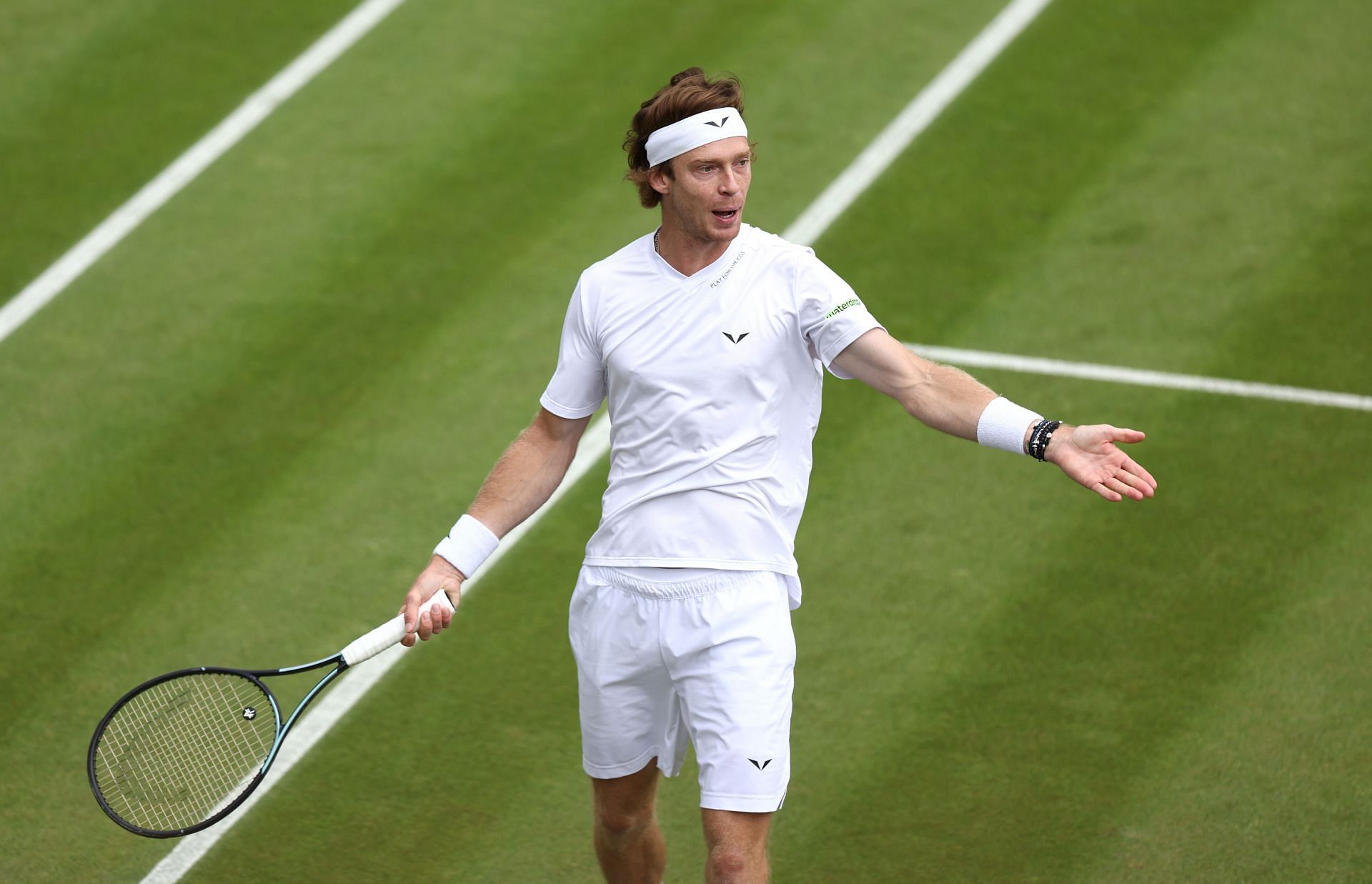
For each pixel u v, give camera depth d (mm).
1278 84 35531
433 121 36438
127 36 39656
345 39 39344
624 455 16250
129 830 15758
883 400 28156
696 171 15188
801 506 16484
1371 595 23031
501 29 39438
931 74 36938
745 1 39906
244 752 17797
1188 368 28234
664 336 15688
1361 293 29578
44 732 22016
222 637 23672
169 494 26703
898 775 20719
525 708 22234
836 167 34344
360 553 25297
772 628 15945
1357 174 32688
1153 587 23562
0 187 34969
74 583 24812
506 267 32000
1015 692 21922
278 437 27938
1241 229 31547
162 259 32688
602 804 17344
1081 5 38781
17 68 38656
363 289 31578
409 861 19781
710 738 15859
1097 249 31453
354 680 22828
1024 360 28797
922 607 23594
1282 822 19516
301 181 34781
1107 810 19906
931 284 30922
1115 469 14695
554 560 25016
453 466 27141
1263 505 25000
